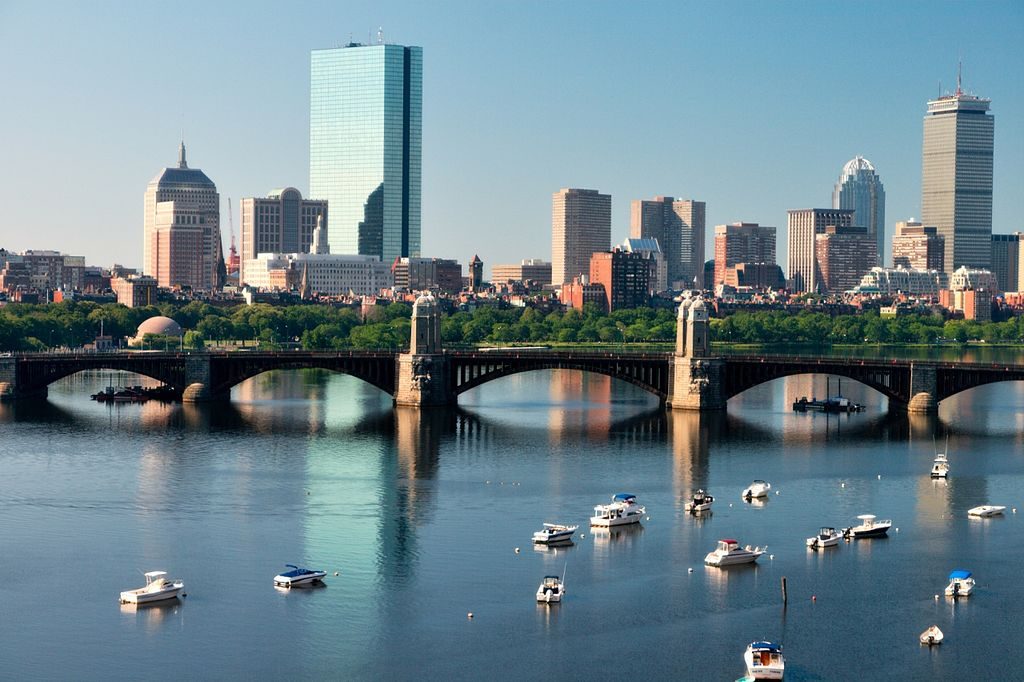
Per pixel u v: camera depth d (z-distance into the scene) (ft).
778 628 644.27
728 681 588.50
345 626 644.27
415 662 605.73
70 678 586.86
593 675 593.83
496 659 608.60
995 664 605.73
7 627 640.58
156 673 592.60
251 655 611.06
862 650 620.49
